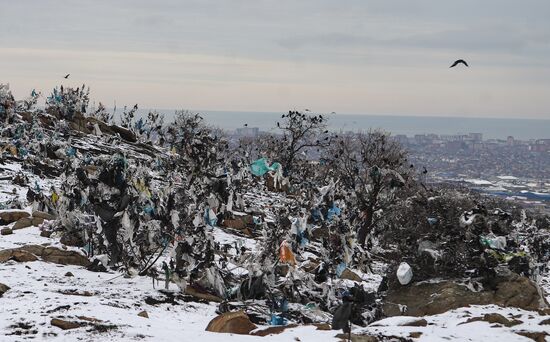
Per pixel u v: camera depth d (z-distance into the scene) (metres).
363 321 16.14
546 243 38.03
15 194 28.84
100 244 19.84
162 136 50.72
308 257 25.00
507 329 12.57
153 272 17.64
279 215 19.91
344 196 28.78
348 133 57.59
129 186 18.97
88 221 21.08
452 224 19.73
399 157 44.00
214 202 20.94
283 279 18.06
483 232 18.97
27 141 37.62
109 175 18.61
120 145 46.22
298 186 42.00
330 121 54.12
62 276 17.39
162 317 14.27
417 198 22.98
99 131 47.00
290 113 52.09
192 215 18.94
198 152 25.12
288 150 51.03
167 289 17.03
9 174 32.88
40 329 11.44
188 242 17.58
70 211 21.11
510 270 19.05
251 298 17.05
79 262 19.38
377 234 33.12
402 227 23.00
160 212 18.78
